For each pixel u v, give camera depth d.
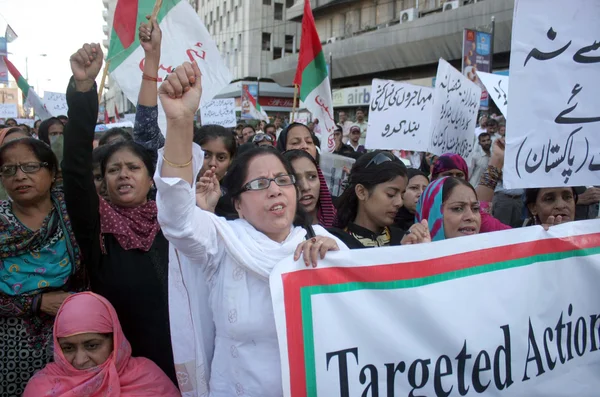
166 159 1.64
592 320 2.28
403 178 2.63
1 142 4.12
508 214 4.57
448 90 4.66
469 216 2.50
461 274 1.97
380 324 1.82
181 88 1.63
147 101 3.01
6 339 2.20
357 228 2.70
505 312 2.04
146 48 2.98
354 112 26.02
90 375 2.01
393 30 22.83
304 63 5.43
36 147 2.27
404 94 5.57
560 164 2.41
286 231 1.89
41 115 7.87
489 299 2.02
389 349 1.82
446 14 19.73
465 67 12.05
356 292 1.80
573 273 2.23
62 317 2.02
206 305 1.92
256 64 41.41
